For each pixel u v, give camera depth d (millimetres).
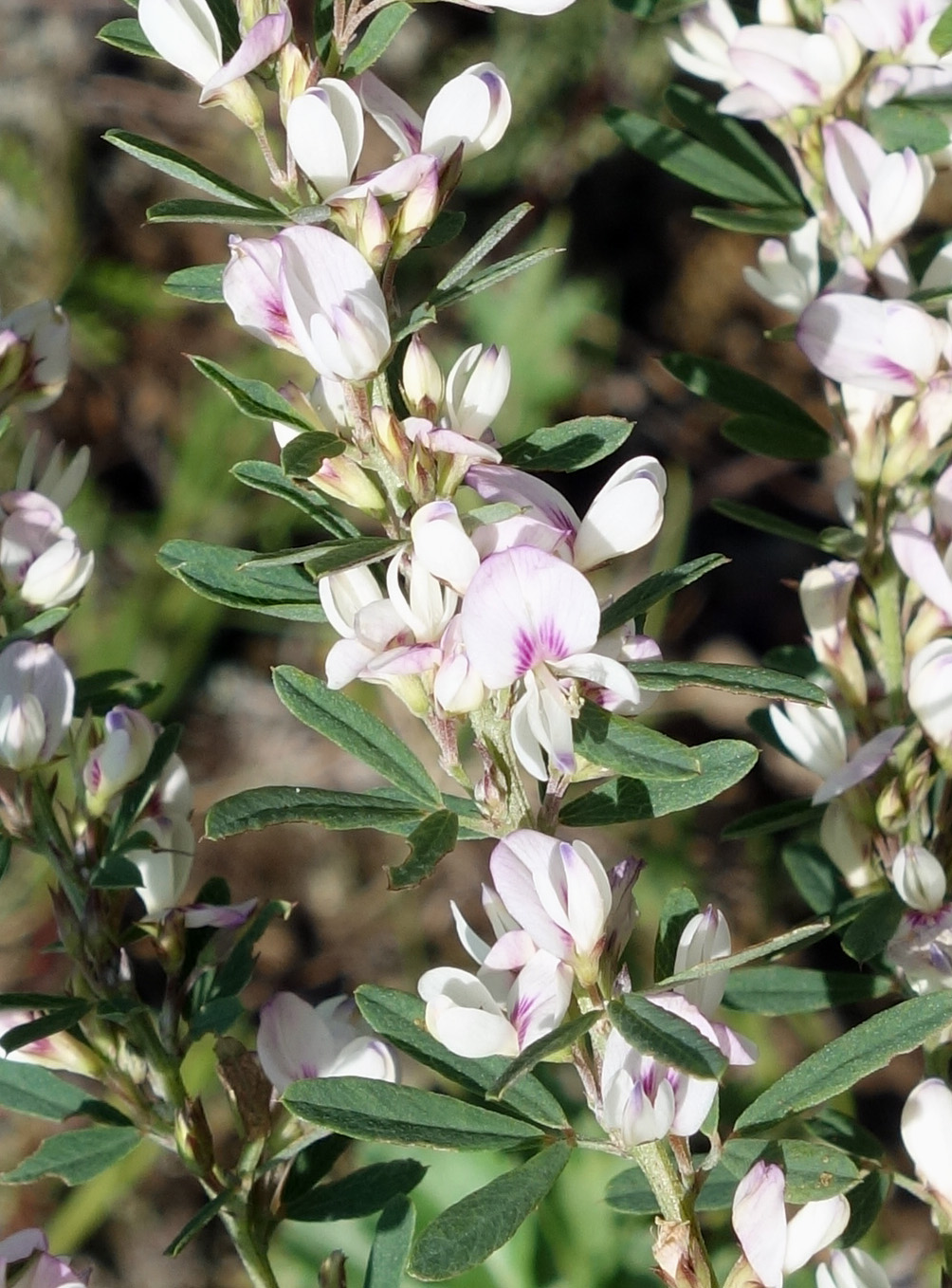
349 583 197
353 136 196
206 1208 212
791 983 224
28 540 221
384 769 198
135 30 204
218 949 227
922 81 231
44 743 215
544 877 193
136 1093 219
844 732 228
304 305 193
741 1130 199
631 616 195
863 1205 213
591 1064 197
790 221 240
